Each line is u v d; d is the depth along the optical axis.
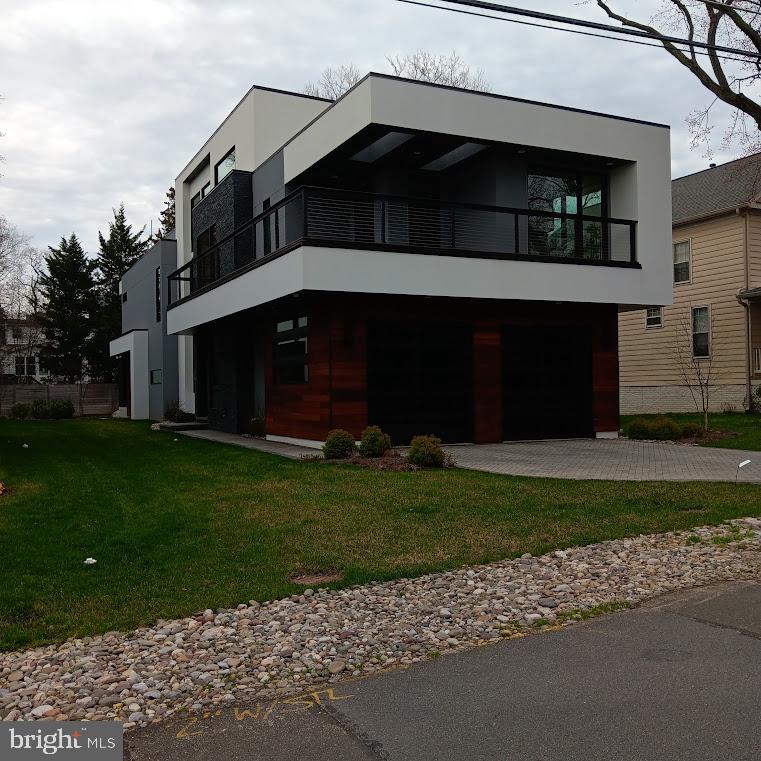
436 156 14.41
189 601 5.04
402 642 4.35
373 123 12.40
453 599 5.10
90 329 43.56
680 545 6.40
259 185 16.98
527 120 13.75
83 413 31.77
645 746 3.06
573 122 14.19
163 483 10.10
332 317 12.98
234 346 17.81
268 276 13.23
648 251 14.92
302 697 3.65
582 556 6.08
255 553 6.24
